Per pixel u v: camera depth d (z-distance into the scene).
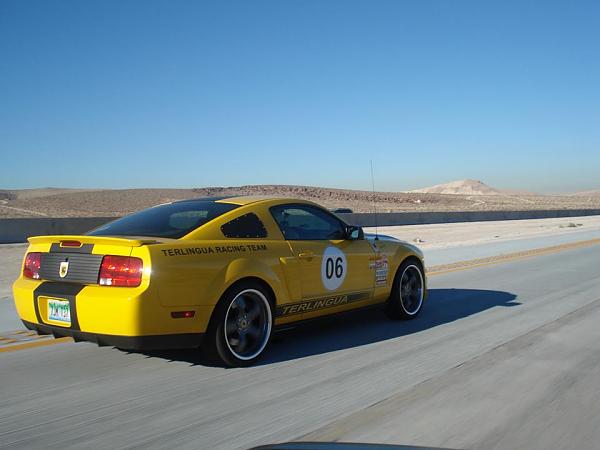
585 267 13.68
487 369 5.34
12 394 4.79
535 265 14.21
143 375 5.28
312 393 4.73
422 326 7.25
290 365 5.55
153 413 4.33
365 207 81.19
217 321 5.23
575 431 3.92
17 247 20.16
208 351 5.31
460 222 45.00
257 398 4.63
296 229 6.17
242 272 5.34
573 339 6.47
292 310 5.93
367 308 6.99
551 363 5.52
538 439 3.79
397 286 7.34
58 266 5.25
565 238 24.42
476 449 3.65
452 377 5.11
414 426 4.02
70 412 4.37
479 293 9.87
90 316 4.86
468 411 4.29
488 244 21.30
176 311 4.91
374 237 7.27
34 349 6.25
